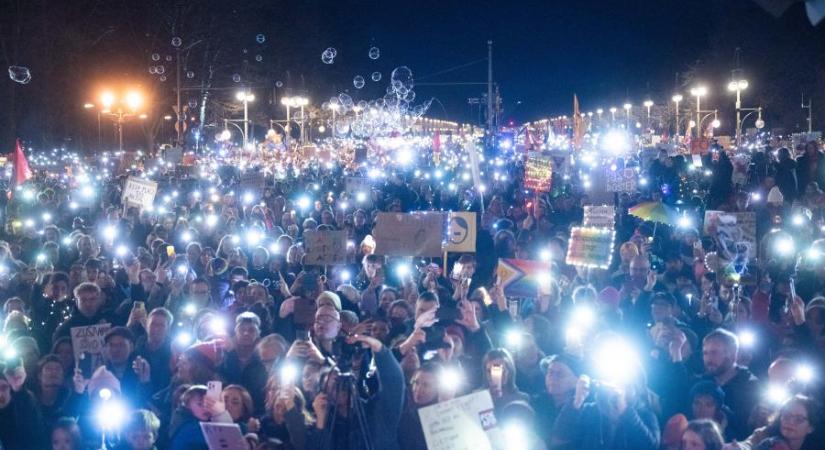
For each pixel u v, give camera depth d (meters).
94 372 8.87
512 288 10.77
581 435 7.42
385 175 31.19
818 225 17.25
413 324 9.69
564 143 52.50
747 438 7.95
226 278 12.87
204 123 59.09
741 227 13.38
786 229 16.17
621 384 7.37
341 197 24.05
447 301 10.55
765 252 13.65
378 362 7.00
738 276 11.90
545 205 19.59
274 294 12.71
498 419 7.61
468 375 8.66
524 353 8.99
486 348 8.95
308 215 21.77
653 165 26.23
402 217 12.83
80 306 10.77
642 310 11.24
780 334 10.16
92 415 8.21
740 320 10.53
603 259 12.11
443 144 53.41
